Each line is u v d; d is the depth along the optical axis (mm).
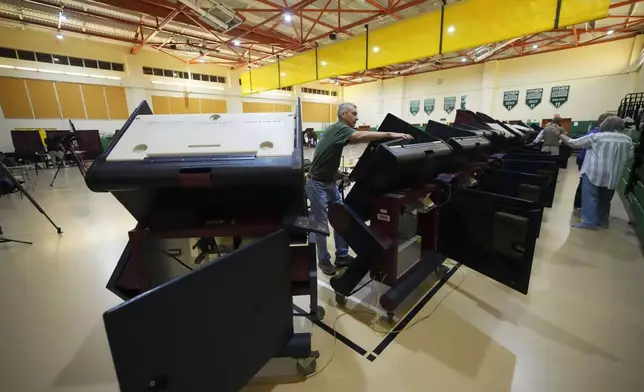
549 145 4656
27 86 8641
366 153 1604
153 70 11055
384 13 6121
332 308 1839
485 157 3014
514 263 1498
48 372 1366
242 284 936
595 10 3193
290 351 1216
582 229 3033
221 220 1251
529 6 3588
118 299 1979
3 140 8367
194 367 845
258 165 1005
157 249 1277
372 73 14188
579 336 1526
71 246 2895
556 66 10445
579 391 1209
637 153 3404
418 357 1415
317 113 17438
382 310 1799
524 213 1410
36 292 2064
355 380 1290
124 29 7926
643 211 2656
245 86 9094
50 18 6988
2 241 2879
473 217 1661
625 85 9219
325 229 1108
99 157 1054
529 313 1727
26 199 4895
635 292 1911
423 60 12250
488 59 11648
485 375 1301
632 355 1390
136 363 701
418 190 1772
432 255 1985
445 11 4355
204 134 1187
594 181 2877
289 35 9000
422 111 14695
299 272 1317
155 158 1053
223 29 6363
